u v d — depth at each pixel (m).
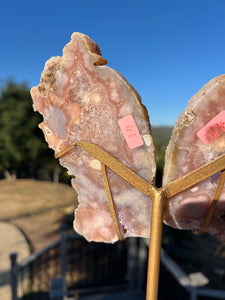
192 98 0.11
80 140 0.13
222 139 0.11
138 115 0.12
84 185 0.13
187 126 0.11
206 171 0.11
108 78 0.12
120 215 0.13
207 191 0.12
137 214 0.13
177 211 0.12
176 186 0.11
